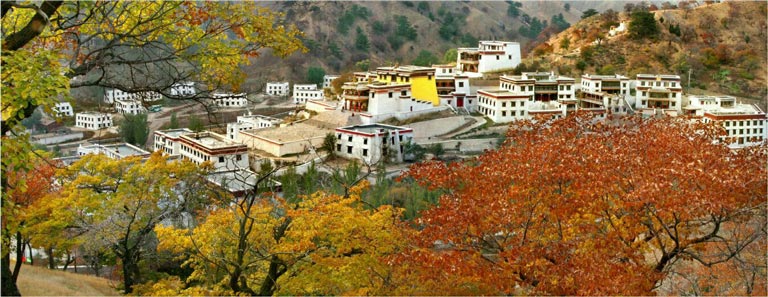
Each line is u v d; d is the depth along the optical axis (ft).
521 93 362.12
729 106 356.79
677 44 486.79
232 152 268.41
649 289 89.04
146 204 118.93
